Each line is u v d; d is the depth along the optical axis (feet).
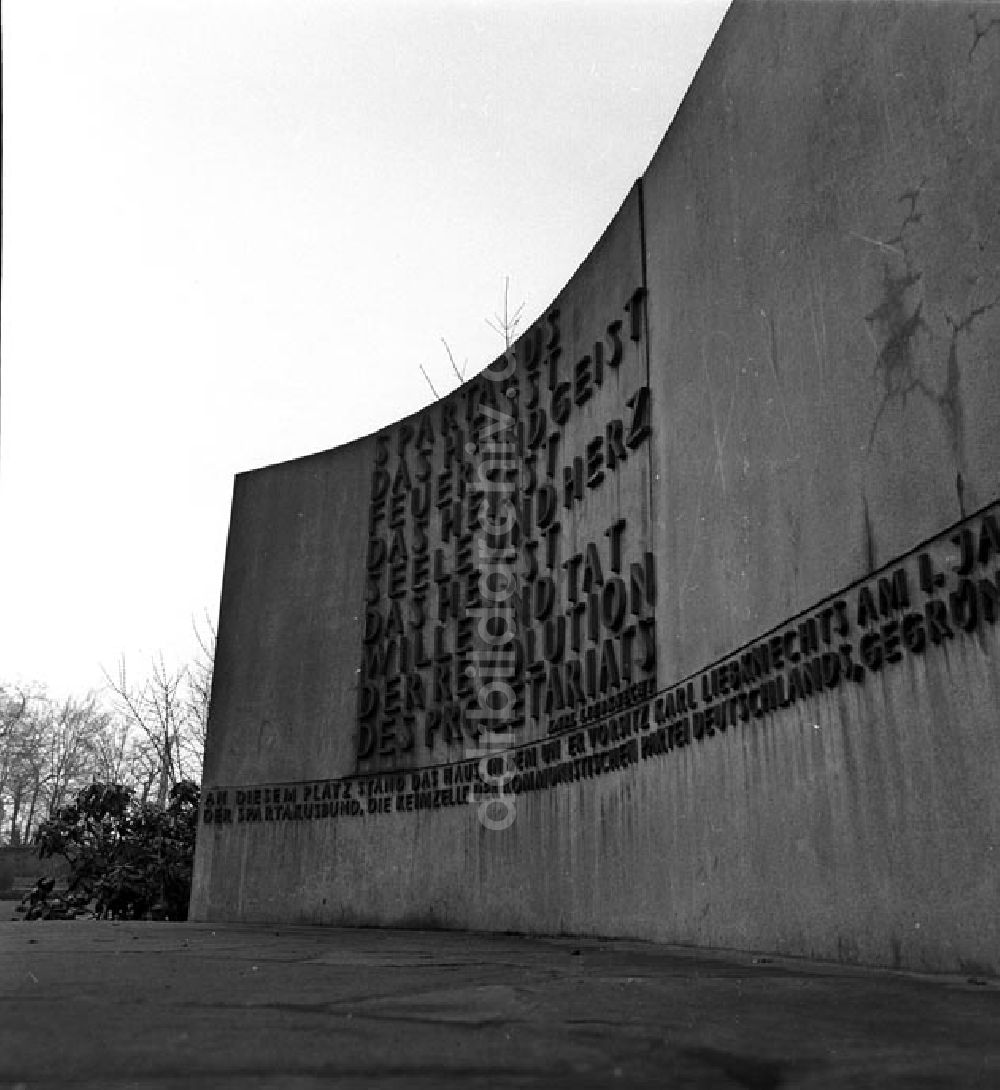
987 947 18.17
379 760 48.01
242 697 55.26
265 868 50.93
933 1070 9.00
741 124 30.66
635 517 35.42
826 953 22.68
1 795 209.36
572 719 37.09
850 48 25.18
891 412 22.41
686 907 29.09
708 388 31.32
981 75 20.57
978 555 19.34
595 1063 9.18
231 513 59.93
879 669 21.86
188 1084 7.97
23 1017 11.93
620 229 39.42
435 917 42.70
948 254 21.06
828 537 24.31
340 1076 8.38
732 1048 10.10
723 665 28.45
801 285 26.61
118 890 60.44
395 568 50.83
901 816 20.76
